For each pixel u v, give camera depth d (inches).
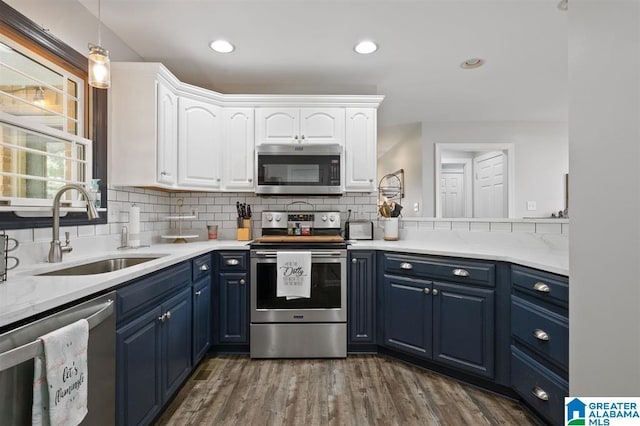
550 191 157.6
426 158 159.5
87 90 73.5
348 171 104.5
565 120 157.2
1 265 41.9
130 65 80.0
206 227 112.3
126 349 48.3
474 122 159.0
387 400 68.4
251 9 73.0
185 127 93.9
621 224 28.8
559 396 53.5
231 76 107.5
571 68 34.7
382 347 91.2
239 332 89.4
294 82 112.4
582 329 33.8
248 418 62.2
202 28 80.5
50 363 31.7
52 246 57.4
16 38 55.7
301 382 75.6
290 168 101.1
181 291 69.3
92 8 72.3
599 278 31.4
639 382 27.3
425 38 85.0
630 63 27.7
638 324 27.3
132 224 81.6
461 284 74.6
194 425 60.2
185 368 70.6
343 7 72.4
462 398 69.4
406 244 93.0
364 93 115.4
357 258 90.1
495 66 101.2
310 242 94.0
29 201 54.3
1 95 52.2
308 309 89.0
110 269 69.3
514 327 65.6
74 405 34.7
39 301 33.5
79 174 68.3
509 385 67.7
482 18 76.2
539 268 58.1
